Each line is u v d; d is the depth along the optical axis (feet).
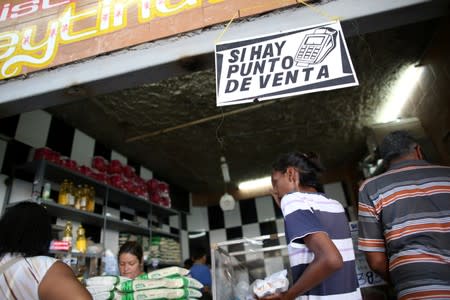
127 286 4.80
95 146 12.71
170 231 16.85
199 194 19.83
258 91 4.46
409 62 9.84
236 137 13.30
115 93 9.78
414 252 4.06
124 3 6.07
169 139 13.09
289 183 4.16
